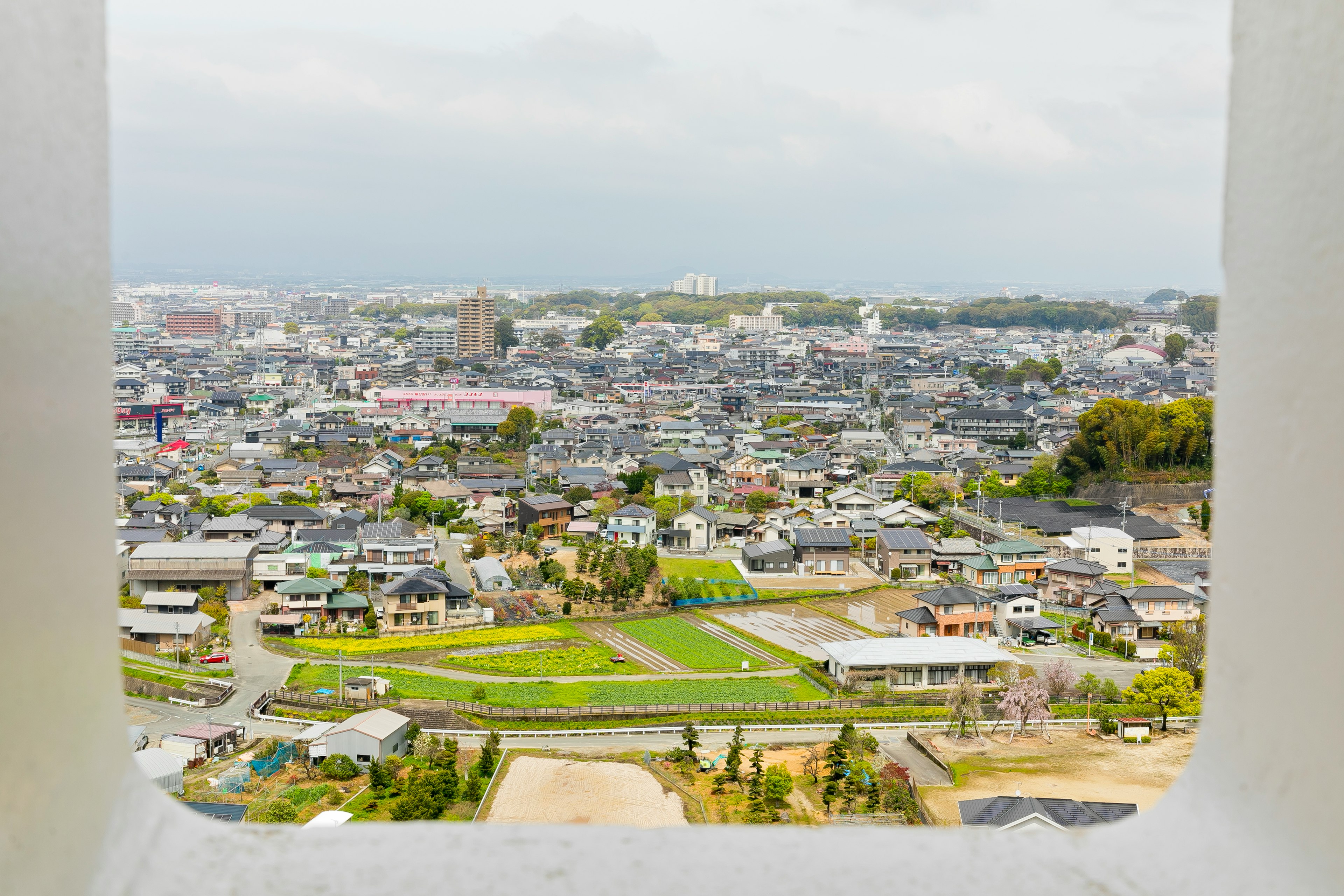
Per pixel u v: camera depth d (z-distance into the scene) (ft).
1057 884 5.02
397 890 4.60
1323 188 4.66
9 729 4.17
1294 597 4.95
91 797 4.83
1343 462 4.56
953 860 5.10
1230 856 5.06
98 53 5.07
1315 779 4.76
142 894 4.61
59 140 4.65
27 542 4.36
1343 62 4.50
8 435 4.20
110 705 5.13
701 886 4.75
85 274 4.95
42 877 4.36
